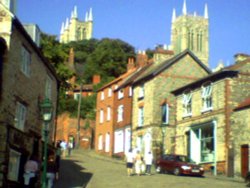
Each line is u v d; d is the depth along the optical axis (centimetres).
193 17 14262
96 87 8131
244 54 3934
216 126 3491
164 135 4378
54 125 3047
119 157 5097
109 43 10269
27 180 2036
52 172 2148
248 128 3172
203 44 14250
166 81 4531
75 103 7156
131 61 5984
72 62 9650
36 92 2458
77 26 17800
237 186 2528
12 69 1997
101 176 2980
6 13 1952
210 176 3238
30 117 2344
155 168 3612
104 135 5697
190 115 3894
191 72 4641
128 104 5088
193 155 3762
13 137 1989
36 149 2411
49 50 4034
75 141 6812
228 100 3397
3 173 1864
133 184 2556
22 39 2147
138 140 4666
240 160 3212
